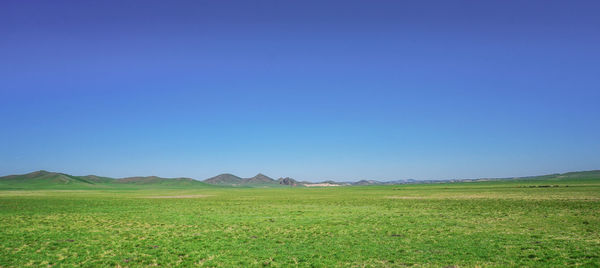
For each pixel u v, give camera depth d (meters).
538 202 62.19
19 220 42.44
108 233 32.62
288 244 27.11
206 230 34.34
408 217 43.62
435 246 25.88
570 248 24.50
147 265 21.41
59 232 33.28
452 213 47.72
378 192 134.00
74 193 146.12
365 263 21.45
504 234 30.41
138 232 33.22
